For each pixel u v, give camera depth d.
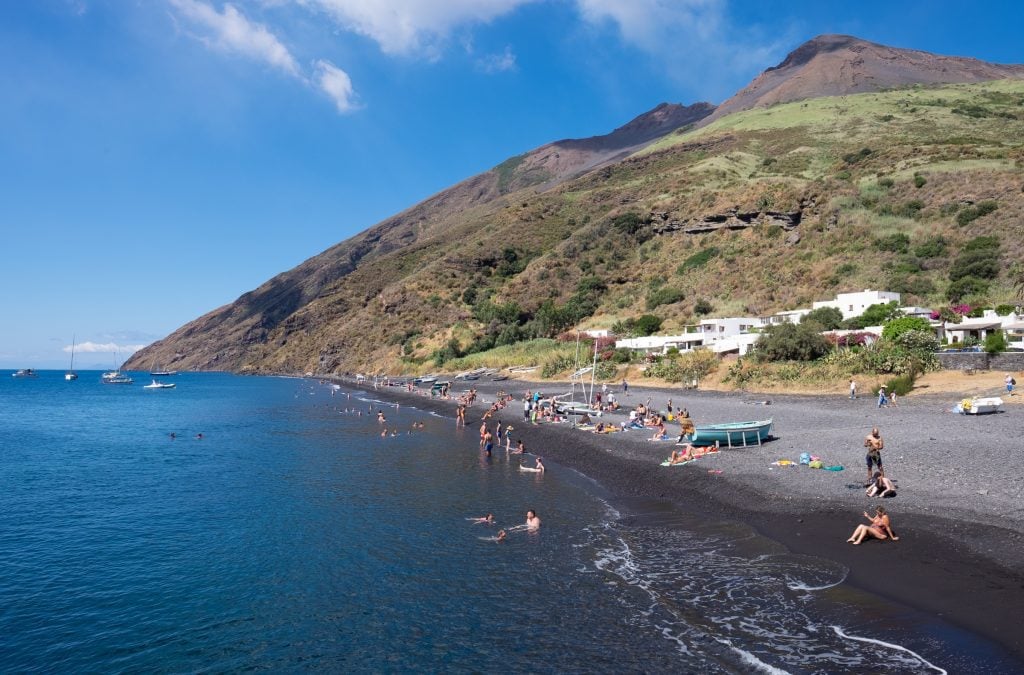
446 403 67.44
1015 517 15.60
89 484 30.20
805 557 15.59
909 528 16.19
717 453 27.38
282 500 26.00
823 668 10.59
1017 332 50.59
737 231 113.88
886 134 152.38
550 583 15.68
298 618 14.60
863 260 86.50
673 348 72.94
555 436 38.38
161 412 72.38
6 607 15.62
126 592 16.47
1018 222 80.12
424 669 12.04
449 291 144.50
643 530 19.34
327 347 156.12
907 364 42.41
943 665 10.28
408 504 24.58
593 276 121.19
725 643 11.80
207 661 12.82
